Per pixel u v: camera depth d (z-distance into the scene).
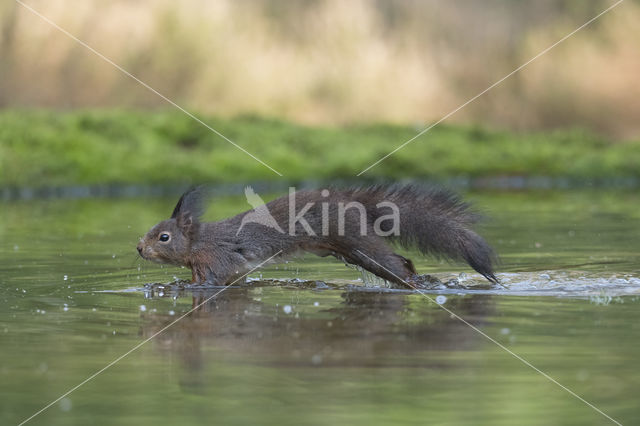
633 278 19.12
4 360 12.63
